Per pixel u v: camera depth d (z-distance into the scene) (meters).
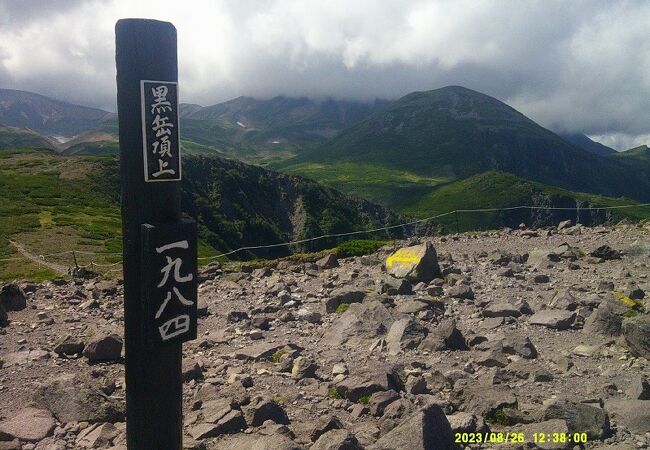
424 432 6.19
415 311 12.70
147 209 4.66
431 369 9.39
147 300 4.60
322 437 6.42
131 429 4.95
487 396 7.74
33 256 47.16
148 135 4.59
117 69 4.61
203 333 12.42
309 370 9.34
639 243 20.23
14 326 12.69
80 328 12.56
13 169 105.06
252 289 17.00
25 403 8.41
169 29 4.63
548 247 22.06
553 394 8.34
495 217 174.38
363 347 10.95
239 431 7.27
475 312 13.22
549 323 11.75
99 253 50.03
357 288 15.48
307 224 125.69
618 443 6.80
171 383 4.88
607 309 11.34
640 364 9.53
